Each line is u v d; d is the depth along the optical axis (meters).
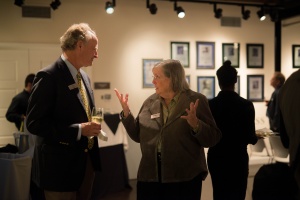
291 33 6.86
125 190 5.01
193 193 2.11
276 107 5.59
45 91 2.02
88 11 5.68
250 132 2.69
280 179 2.21
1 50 5.47
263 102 6.71
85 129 2.05
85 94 2.29
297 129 2.00
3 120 5.52
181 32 6.20
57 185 2.09
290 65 6.88
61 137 2.00
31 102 2.04
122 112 2.28
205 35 6.34
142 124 2.22
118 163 4.95
